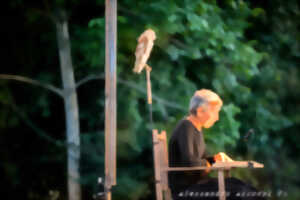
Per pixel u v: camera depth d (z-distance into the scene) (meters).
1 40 19.88
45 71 19.27
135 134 15.44
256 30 18.52
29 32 19.30
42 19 17.89
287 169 20.53
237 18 15.88
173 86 16.27
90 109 18.88
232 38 14.62
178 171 9.02
